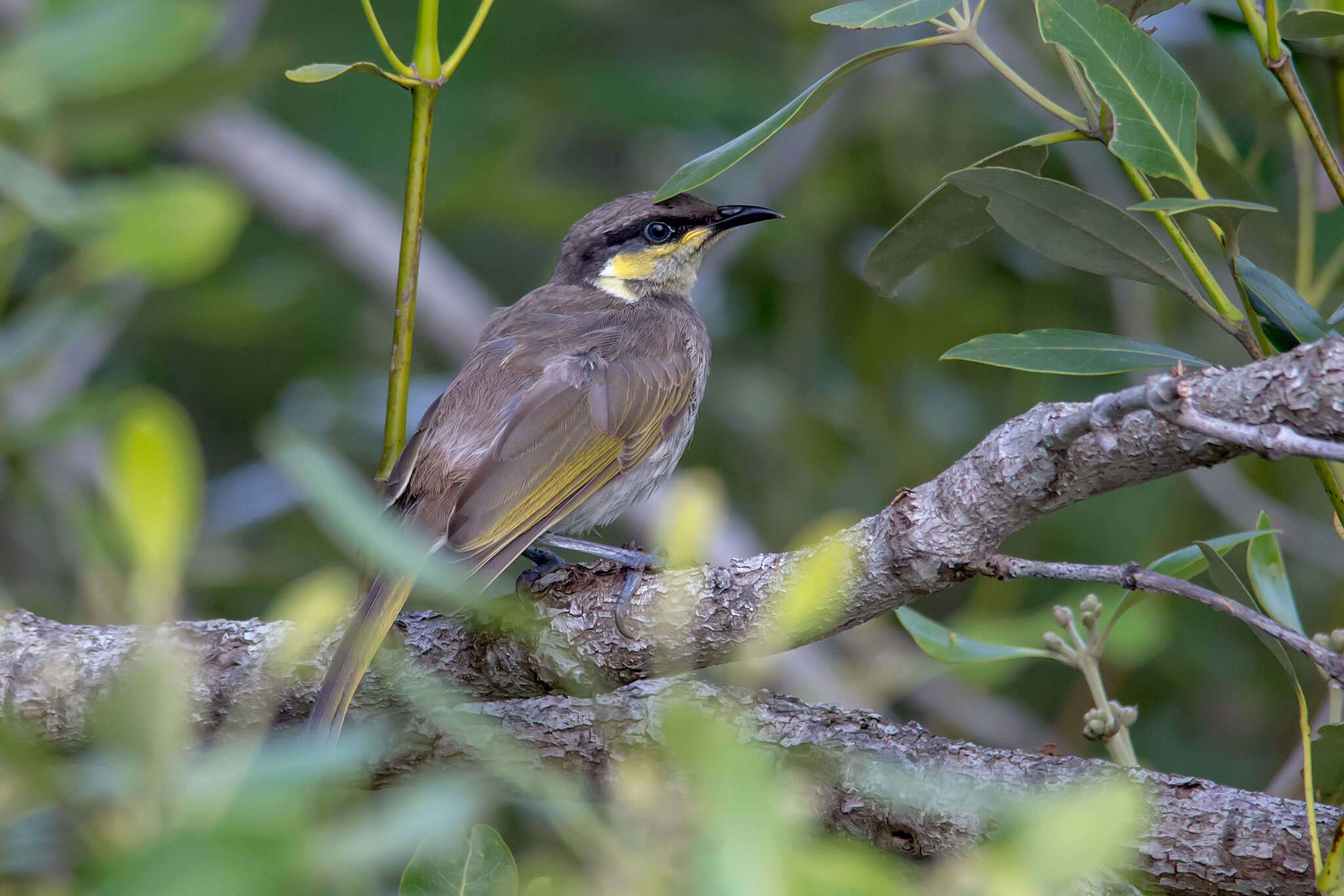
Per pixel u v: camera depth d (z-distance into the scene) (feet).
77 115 24.57
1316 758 22.07
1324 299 28.68
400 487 31.53
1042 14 21.27
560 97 49.44
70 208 19.62
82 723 25.05
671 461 36.19
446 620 25.90
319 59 51.13
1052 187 20.56
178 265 19.81
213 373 49.47
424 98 25.12
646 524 47.19
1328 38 24.25
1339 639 23.67
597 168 58.49
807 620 22.91
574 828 13.60
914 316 46.14
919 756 22.41
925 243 24.76
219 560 39.65
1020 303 46.78
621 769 23.47
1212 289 21.35
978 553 21.26
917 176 46.55
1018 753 22.36
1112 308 46.32
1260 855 20.33
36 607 36.83
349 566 39.60
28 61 23.89
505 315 37.45
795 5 51.31
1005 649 24.98
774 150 49.98
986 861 13.35
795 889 12.06
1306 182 25.91
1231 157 27.32
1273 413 18.57
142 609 12.80
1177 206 19.63
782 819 12.27
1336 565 40.40
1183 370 18.02
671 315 37.50
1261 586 24.08
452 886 14.64
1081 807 13.00
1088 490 20.42
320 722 22.74
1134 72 21.27
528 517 31.35
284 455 13.67
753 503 46.70
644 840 13.28
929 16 21.63
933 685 40.75
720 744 12.23
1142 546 43.27
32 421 25.94
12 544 39.32
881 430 46.03
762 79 50.39
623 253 39.40
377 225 47.03
